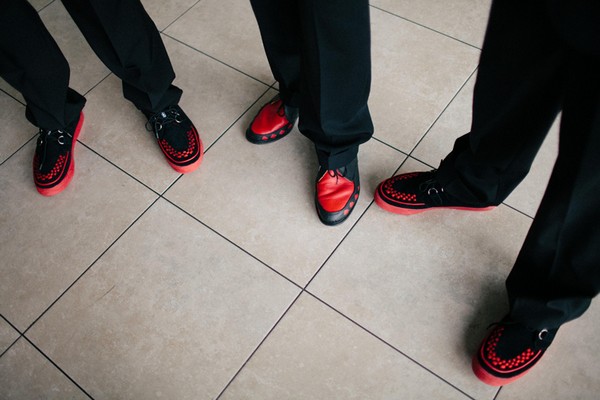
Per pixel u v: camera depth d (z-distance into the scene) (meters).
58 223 1.41
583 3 0.64
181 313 1.25
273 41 1.24
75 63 1.76
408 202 1.32
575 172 0.80
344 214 1.33
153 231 1.38
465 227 1.33
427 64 1.65
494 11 0.81
